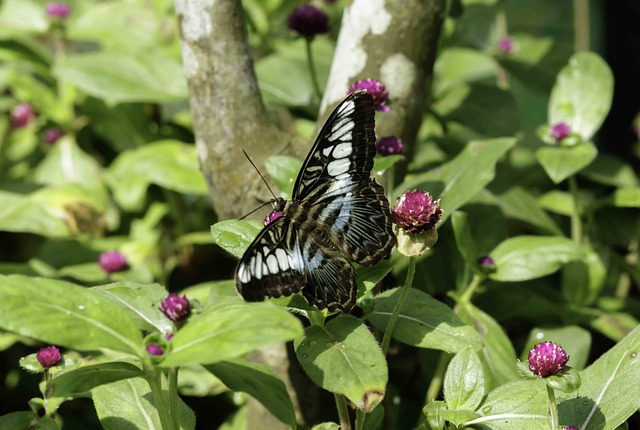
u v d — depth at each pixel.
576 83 1.35
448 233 1.34
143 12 1.61
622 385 1.11
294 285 1.07
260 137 1.21
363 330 1.08
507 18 2.16
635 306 1.35
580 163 1.29
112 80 1.37
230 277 1.47
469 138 1.43
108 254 1.36
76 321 1.04
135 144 1.54
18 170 1.73
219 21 1.20
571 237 1.45
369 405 1.05
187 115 1.61
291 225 1.08
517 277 1.23
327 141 1.08
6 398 1.41
